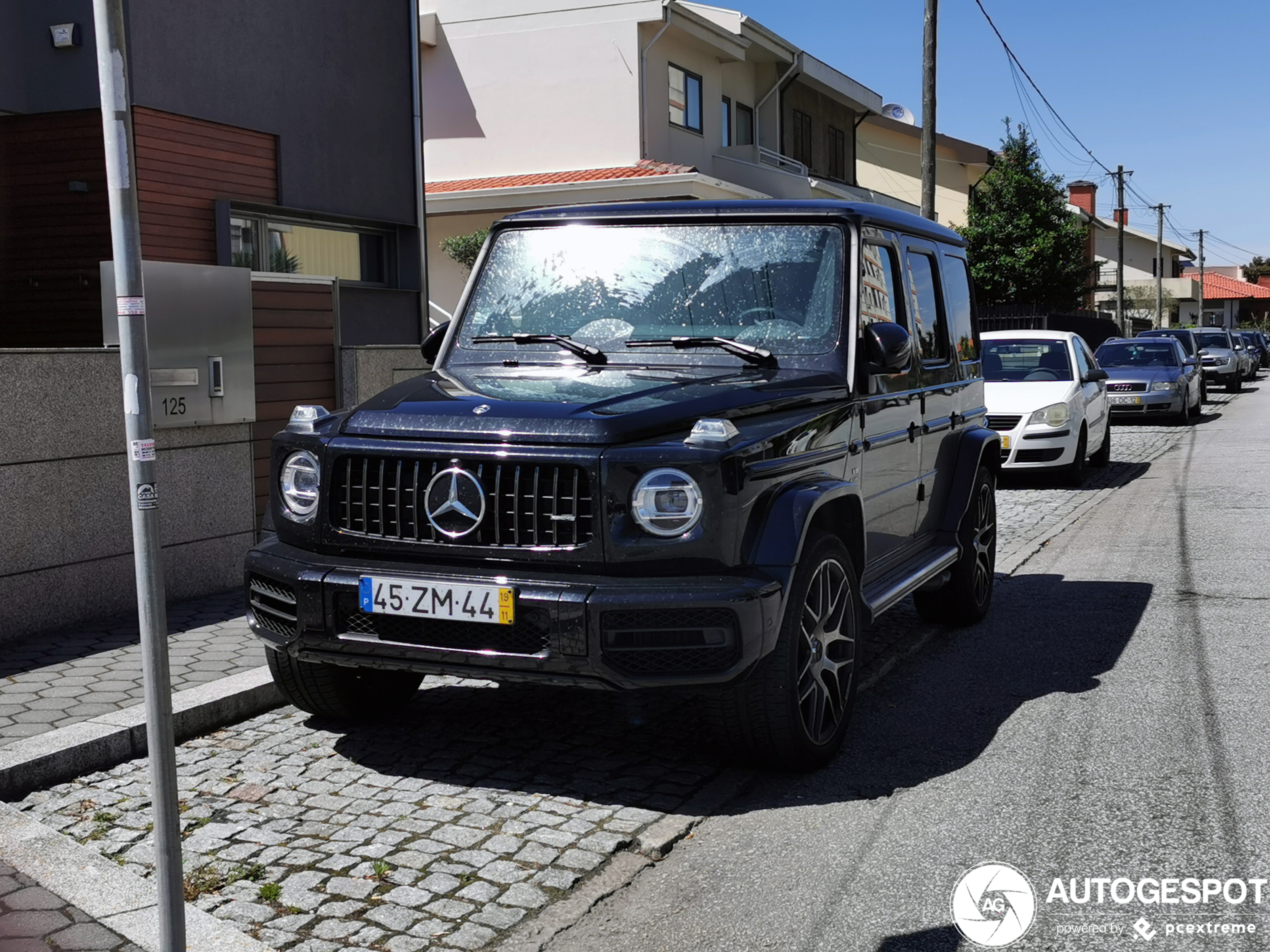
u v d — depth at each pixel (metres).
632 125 23.30
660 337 5.21
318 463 4.49
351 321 12.89
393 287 13.70
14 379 6.09
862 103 33.47
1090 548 9.83
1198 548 9.59
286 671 4.96
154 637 2.71
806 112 31.19
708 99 26.09
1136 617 7.28
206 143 10.80
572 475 4.11
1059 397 13.91
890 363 5.07
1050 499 12.98
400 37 13.38
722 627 4.03
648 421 4.20
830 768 4.74
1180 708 5.42
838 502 4.89
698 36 24.47
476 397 4.50
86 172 9.87
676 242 5.49
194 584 7.23
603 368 5.04
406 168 13.52
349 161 12.64
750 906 3.56
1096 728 5.17
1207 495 12.74
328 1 12.25
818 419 4.73
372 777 4.59
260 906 3.52
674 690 4.12
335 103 12.41
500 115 24.27
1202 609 7.45
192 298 7.05
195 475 7.20
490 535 4.21
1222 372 31.92
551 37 23.75
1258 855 3.86
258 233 11.66
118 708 5.02
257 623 4.68
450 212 22.84
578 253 5.58
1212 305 94.06
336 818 4.18
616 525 4.05
